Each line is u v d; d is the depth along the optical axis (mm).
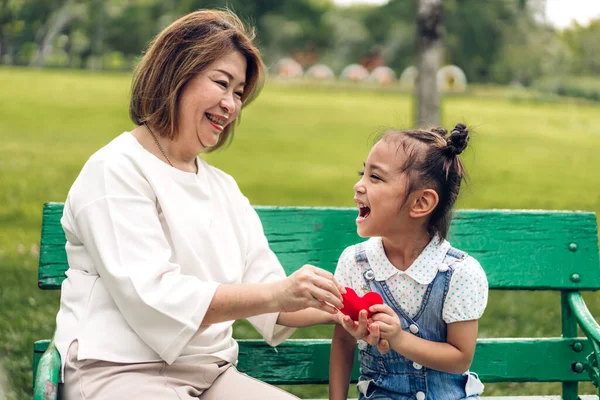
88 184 2297
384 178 2391
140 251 2227
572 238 2830
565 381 2773
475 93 29891
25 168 9961
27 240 6266
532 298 5113
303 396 3844
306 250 2781
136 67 2492
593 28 36844
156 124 2408
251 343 2668
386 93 28906
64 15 33906
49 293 4855
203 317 2203
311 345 2686
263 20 46844
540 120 19969
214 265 2389
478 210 2822
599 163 13492
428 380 2432
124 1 36938
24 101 17438
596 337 2551
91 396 2164
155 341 2191
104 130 14414
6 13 14438
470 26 40469
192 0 37281
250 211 2631
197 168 2531
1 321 4312
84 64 36219
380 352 2277
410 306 2436
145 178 2350
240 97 2600
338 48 48156
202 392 2367
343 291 2240
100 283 2275
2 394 3539
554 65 36406
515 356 2742
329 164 13312
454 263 2420
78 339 2201
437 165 2400
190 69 2361
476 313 2367
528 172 12156
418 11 9047
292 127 17812
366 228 2434
